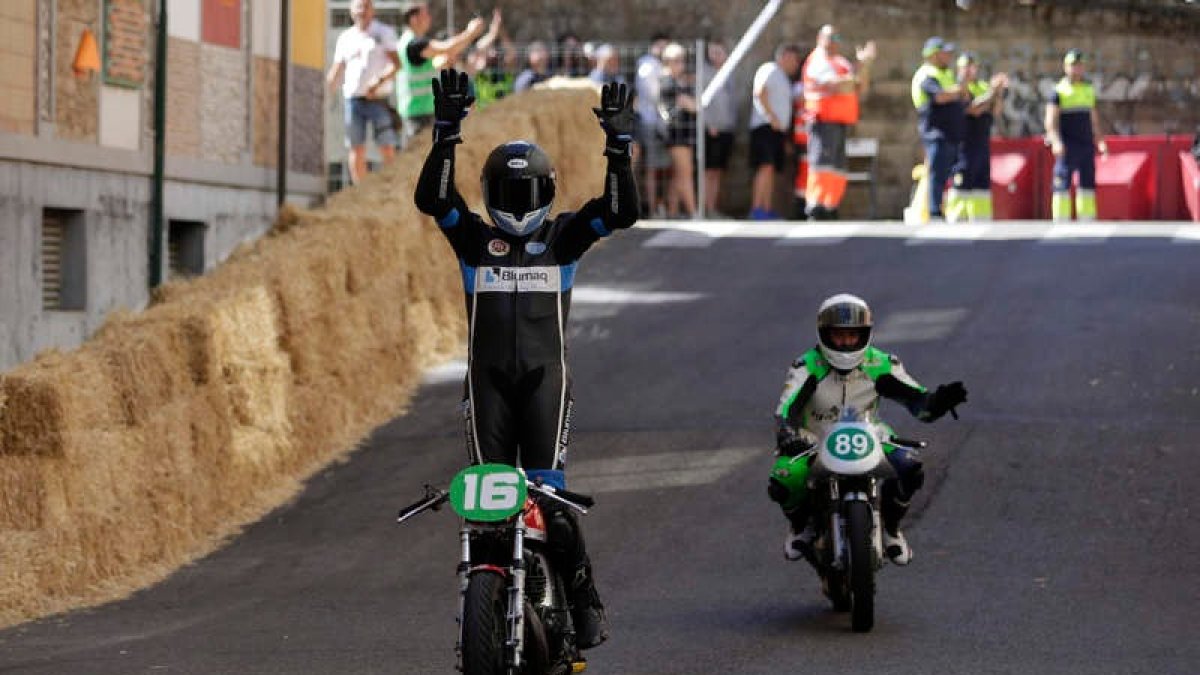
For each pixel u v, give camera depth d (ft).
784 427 113.29
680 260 241.96
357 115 254.06
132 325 147.74
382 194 204.85
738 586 122.83
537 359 87.86
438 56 254.06
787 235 257.96
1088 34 363.56
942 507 141.59
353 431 175.11
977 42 363.15
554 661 86.22
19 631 120.06
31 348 171.73
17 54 170.81
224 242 209.46
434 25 357.61
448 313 204.03
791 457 112.88
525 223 88.28
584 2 358.64
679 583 124.06
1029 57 363.35
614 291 225.15
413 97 254.06
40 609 126.31
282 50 221.05
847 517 107.86
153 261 193.16
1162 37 364.79
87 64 179.42
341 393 174.19
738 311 212.43
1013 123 364.58
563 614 86.63
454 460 165.68
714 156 309.42
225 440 151.53
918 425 163.22
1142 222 265.75
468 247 88.99
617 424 169.89
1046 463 151.74
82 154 179.73
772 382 182.50
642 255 246.06
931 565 126.72
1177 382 175.52
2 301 167.53
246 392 156.87
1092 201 305.12
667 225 268.82
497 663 80.12
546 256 88.79
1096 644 104.06
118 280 187.11
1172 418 164.35
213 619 120.98
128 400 138.41
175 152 198.80
